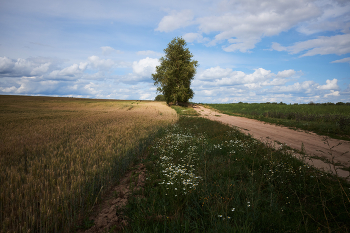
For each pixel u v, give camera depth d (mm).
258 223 2936
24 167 5438
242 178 4992
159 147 8352
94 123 16891
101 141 9016
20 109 33625
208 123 17406
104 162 5535
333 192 3830
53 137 10203
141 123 17281
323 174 4809
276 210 3396
